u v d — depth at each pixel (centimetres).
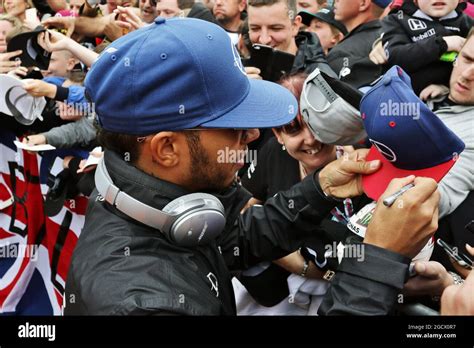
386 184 141
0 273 328
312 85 165
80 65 339
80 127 296
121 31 344
